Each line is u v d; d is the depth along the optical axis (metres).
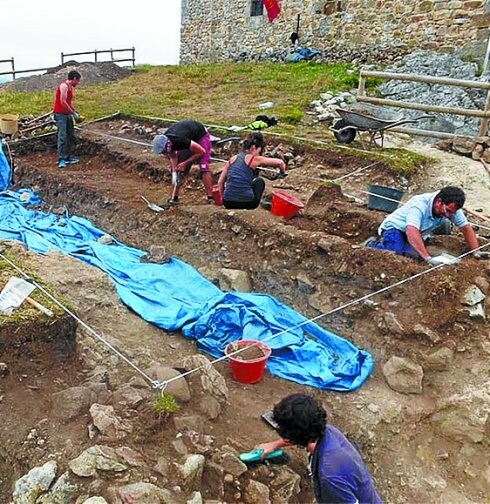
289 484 3.45
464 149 9.00
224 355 4.84
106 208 7.61
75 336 4.45
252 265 6.02
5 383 3.95
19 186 9.05
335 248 5.56
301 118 10.71
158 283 5.91
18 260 5.70
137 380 4.01
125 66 21.47
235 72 15.68
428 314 4.87
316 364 4.77
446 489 4.12
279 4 16.55
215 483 3.28
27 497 3.08
